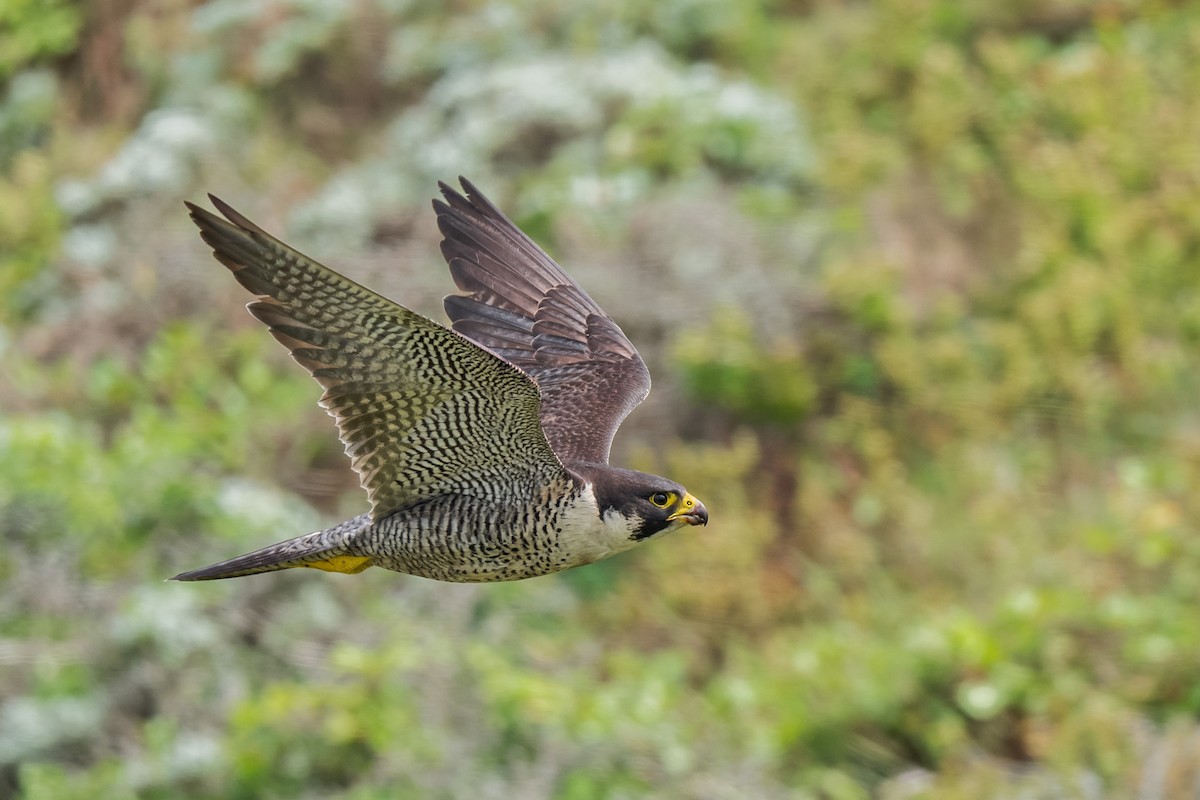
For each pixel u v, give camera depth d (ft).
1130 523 47.83
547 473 25.18
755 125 59.36
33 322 59.47
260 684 43.39
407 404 24.09
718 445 50.80
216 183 61.93
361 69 65.87
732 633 45.98
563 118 59.26
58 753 42.45
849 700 42.80
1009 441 51.96
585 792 39.68
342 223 57.98
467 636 44.88
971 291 56.08
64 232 61.93
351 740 40.47
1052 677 43.39
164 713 42.80
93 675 43.73
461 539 25.38
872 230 57.06
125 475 48.14
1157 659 43.19
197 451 51.11
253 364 54.44
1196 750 40.63
